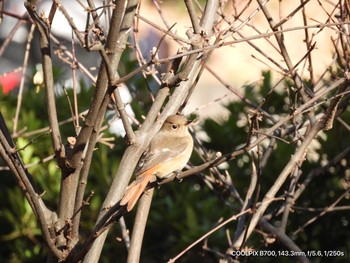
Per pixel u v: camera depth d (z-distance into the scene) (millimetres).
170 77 7875
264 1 8461
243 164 12469
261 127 12375
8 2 24281
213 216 11852
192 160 11945
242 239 8297
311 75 9242
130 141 7609
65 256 7238
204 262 11648
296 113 7492
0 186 12797
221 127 12914
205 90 27844
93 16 7152
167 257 12086
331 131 12023
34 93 13977
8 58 23531
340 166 12000
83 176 7277
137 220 7859
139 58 8875
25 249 12539
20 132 9938
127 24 7082
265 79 13188
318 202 11875
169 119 9891
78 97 13391
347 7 8523
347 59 8930
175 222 11961
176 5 26641
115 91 7418
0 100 13766
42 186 12117
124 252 11891
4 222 12680
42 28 6945
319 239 11930
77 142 7105
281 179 7992
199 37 7578
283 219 9125
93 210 11891
